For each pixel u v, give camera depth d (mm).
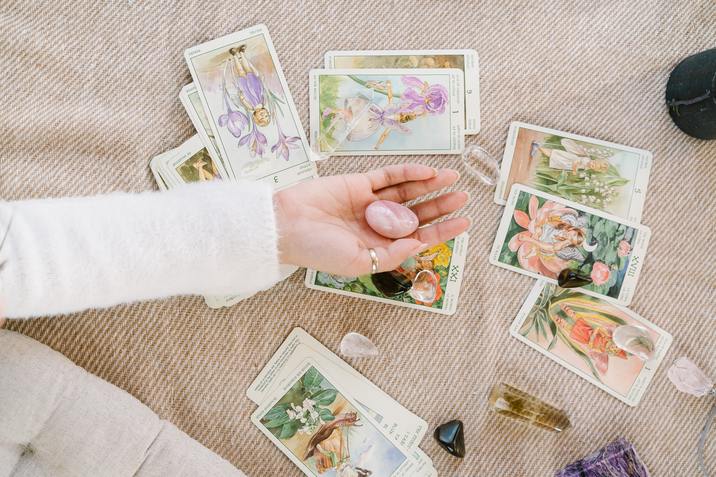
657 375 702
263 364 701
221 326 699
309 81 701
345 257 635
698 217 700
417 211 680
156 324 696
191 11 696
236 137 698
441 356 704
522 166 702
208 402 698
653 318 702
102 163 693
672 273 701
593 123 705
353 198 655
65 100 692
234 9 698
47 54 692
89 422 647
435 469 700
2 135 687
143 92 695
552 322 704
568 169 702
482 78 705
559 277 698
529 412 696
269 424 701
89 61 694
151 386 694
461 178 705
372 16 703
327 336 703
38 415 642
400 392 703
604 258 700
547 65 704
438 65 705
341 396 702
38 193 688
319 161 701
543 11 704
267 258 612
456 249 702
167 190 653
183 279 616
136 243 596
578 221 701
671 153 701
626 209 700
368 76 703
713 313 700
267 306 702
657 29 705
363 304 704
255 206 604
